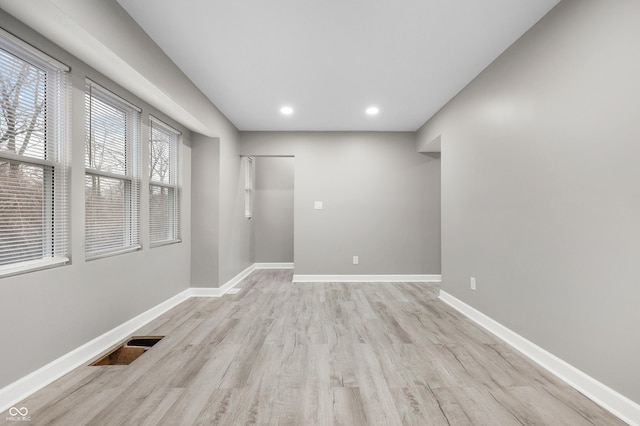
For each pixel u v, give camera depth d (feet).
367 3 6.56
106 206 8.33
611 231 5.47
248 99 12.02
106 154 8.28
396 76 10.04
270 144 16.33
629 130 5.15
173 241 11.96
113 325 8.34
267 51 8.51
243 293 13.83
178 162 12.44
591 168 5.86
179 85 9.57
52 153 6.59
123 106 8.93
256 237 20.58
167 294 11.37
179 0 6.45
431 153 16.46
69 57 6.76
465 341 8.47
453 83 10.57
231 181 14.99
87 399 5.70
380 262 16.42
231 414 5.29
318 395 5.87
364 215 16.42
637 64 5.03
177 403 5.59
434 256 16.49
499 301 8.84
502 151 8.67
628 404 5.12
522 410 5.43
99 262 7.79
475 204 10.16
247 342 8.38
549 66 6.89
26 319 5.83
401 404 5.59
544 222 7.07
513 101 8.17
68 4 5.36
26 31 5.72
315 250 16.40
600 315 5.68
